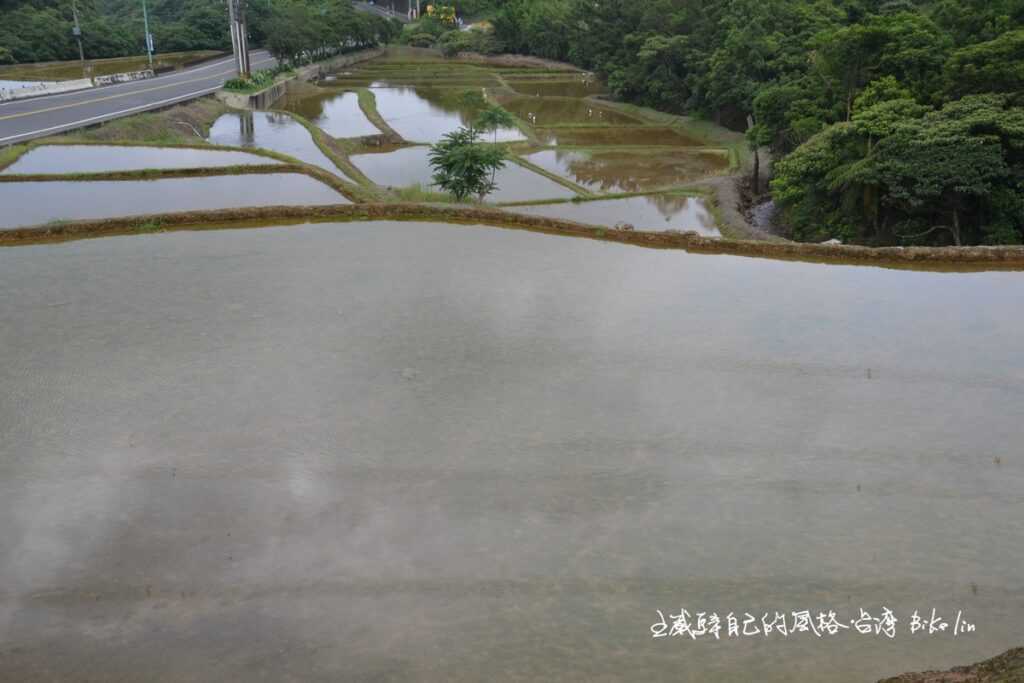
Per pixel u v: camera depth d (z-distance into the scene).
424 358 12.68
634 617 7.65
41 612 7.68
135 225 19.11
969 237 29.98
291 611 7.70
